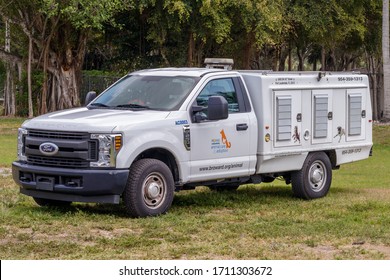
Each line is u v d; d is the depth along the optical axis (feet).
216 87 41.24
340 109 47.67
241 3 119.75
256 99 42.78
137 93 40.96
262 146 42.68
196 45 134.31
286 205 42.80
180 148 38.63
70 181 36.86
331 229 34.96
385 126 124.67
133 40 141.08
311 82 45.60
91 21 116.88
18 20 128.26
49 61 131.23
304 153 45.11
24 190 39.01
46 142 37.42
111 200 36.47
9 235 32.91
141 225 35.29
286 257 29.37
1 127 114.73
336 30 138.72
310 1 131.85
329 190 51.13
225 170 41.01
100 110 39.99
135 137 36.83
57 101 132.05
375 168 74.64
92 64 177.68
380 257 29.50
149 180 37.50
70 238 32.60
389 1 146.20
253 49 140.56
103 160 36.27
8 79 144.36
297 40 150.51
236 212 39.93
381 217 38.37
